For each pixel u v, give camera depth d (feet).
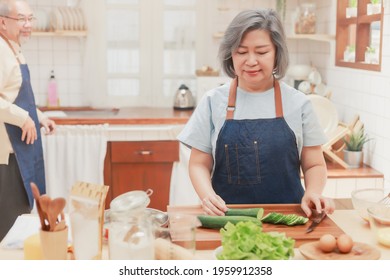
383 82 10.46
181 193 13.24
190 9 15.05
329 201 6.21
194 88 15.40
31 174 11.04
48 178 13.11
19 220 6.00
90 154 13.05
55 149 13.03
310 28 13.33
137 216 4.58
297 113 6.82
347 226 6.03
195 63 15.28
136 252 4.45
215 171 7.13
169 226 5.41
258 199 7.00
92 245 4.65
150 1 14.98
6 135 10.68
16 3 10.72
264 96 6.87
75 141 13.00
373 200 6.40
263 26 6.21
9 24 10.68
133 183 13.30
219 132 6.90
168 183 13.35
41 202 4.42
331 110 11.79
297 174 7.06
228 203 7.06
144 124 13.10
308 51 15.10
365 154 11.48
